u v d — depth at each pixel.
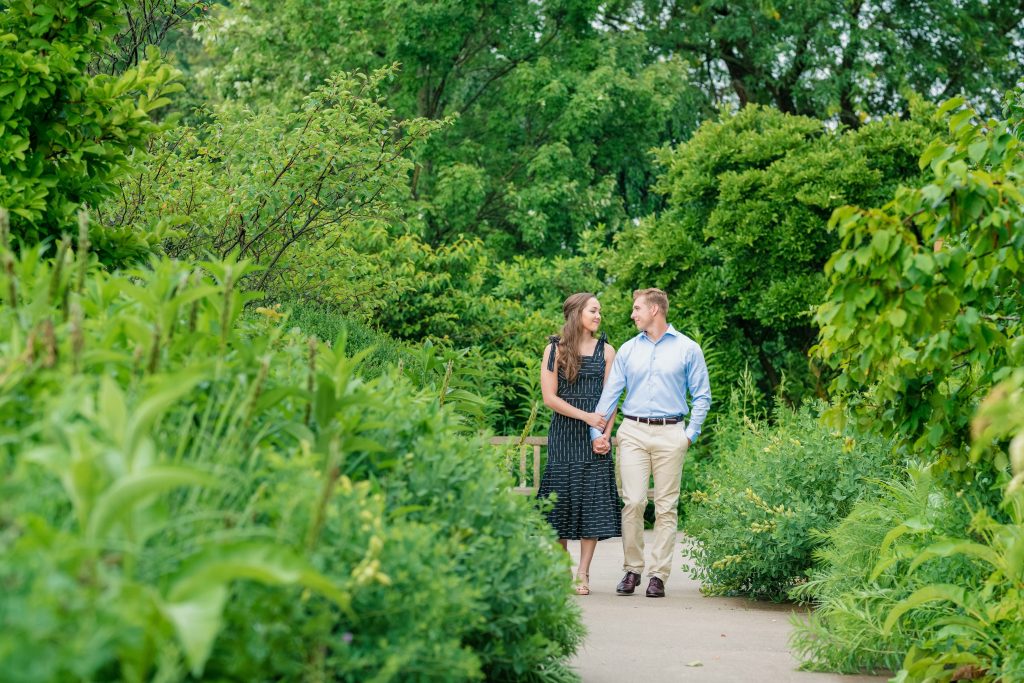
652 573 9.37
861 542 6.66
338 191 13.67
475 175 22.36
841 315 4.91
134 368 3.32
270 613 2.79
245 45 23.64
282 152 13.45
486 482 4.68
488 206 24.44
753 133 18.38
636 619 8.06
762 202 17.48
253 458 3.30
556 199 22.81
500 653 4.42
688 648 6.87
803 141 18.28
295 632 2.88
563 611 5.06
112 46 8.84
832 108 24.39
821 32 24.31
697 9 26.53
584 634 5.46
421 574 3.33
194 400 3.64
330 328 11.82
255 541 2.68
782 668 6.25
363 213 14.24
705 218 18.69
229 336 4.00
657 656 6.58
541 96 22.83
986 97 25.53
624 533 9.46
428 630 3.25
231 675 2.70
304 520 3.05
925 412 5.53
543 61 23.11
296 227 13.95
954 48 25.86
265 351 4.04
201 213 12.58
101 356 3.22
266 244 13.57
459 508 4.41
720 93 28.36
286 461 3.43
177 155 13.78
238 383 3.67
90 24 7.35
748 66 27.25
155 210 12.38
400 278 16.62
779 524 8.69
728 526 9.18
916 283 4.73
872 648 5.88
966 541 4.95
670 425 9.34
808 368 19.39
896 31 25.73
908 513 6.39
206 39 22.83
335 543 3.14
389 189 14.09
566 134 23.17
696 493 10.33
